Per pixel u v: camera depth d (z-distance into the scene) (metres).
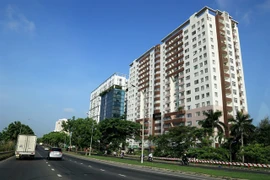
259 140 47.94
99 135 60.69
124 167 25.69
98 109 144.75
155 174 18.89
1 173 15.10
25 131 95.75
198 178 16.78
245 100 68.12
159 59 94.75
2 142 48.06
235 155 45.88
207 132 48.75
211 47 67.56
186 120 70.56
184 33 79.25
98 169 20.94
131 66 122.56
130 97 116.88
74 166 22.91
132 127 71.19
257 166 32.66
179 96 76.75
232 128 47.19
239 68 70.12
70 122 81.69
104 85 141.12
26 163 24.33
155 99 90.62
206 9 72.38
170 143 53.97
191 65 72.81
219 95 63.91
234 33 73.19
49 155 31.86
